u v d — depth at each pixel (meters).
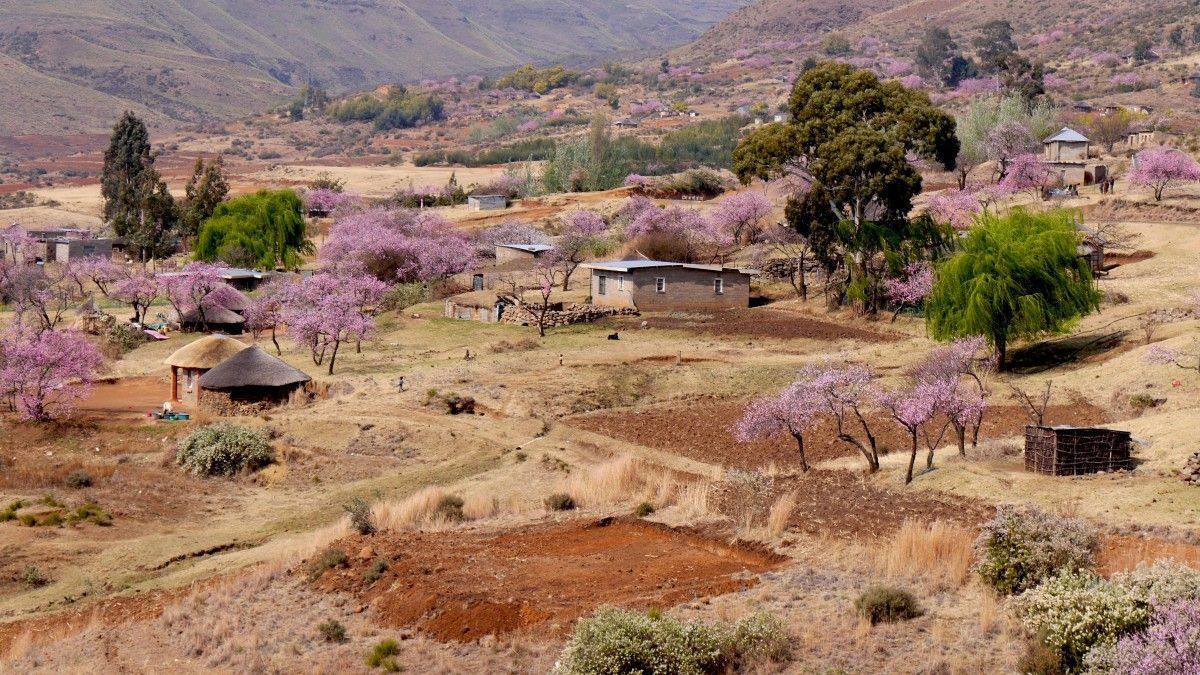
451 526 42.97
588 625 28.84
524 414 61.84
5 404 68.56
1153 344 60.34
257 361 67.62
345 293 91.19
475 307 92.31
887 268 87.38
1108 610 27.08
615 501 44.72
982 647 28.50
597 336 82.44
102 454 60.91
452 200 189.88
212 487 55.22
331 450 58.72
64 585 42.50
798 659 28.56
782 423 47.62
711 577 34.88
